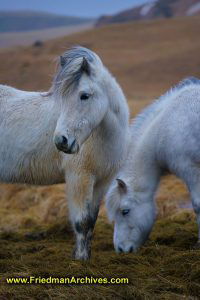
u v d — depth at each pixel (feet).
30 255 33.35
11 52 296.30
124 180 33.53
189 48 263.90
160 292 25.16
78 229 29.73
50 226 42.91
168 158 32.86
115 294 24.91
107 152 29.94
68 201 30.09
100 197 31.35
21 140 30.37
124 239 33.14
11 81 231.91
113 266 29.40
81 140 26.50
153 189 33.99
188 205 47.96
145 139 33.65
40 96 31.14
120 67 244.22
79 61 26.48
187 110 32.30
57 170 30.73
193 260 28.58
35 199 56.54
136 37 304.91
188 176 32.04
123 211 33.04
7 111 30.81
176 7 513.04
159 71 228.22
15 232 42.32
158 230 39.27
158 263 30.07
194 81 34.17
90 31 333.21
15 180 31.55
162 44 282.97
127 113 31.27
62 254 33.04
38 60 265.75
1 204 57.88
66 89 26.14
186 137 31.65
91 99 26.68
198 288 25.26
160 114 33.60
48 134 30.07
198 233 33.45
